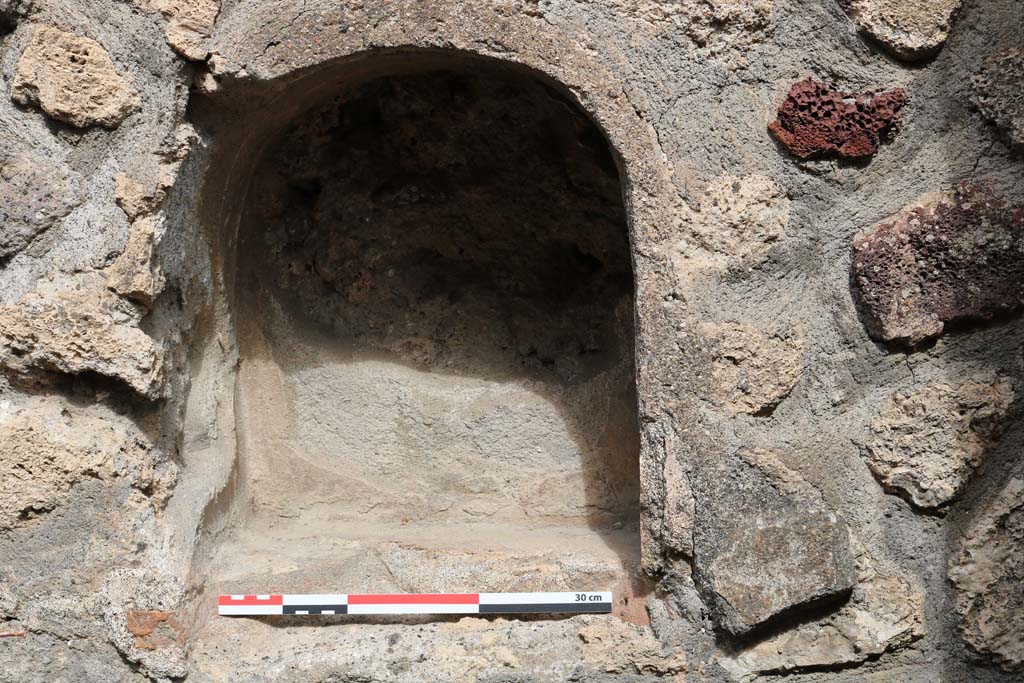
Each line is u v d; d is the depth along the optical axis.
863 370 1.38
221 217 1.52
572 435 1.67
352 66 1.38
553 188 1.60
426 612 1.46
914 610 1.38
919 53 1.32
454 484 1.69
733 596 1.36
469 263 1.72
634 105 1.33
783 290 1.37
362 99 1.55
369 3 1.32
